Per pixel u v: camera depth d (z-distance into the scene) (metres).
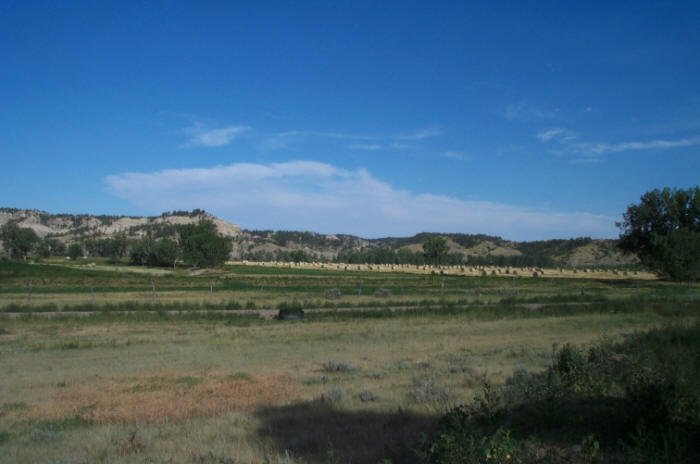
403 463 8.36
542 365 19.02
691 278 86.12
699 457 7.43
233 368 20.62
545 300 49.22
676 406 9.06
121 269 133.12
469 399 12.97
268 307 46.03
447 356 22.52
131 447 9.97
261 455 9.19
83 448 10.23
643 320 34.19
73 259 185.12
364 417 11.97
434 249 168.12
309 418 12.07
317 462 8.65
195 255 134.75
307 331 32.84
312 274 116.19
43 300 51.56
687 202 95.88
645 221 98.31
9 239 165.62
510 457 7.14
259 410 13.26
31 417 13.30
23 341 29.77
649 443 7.70
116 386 17.22
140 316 39.41
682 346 16.75
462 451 7.23
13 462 9.52
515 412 10.41
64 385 17.72
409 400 13.41
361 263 187.75
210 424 11.71
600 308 41.31
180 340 29.62
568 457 7.63
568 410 10.05
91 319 38.47
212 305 45.97
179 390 16.23
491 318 38.22
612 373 12.73
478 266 163.50
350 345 26.83
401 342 27.55
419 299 53.75
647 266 95.62
